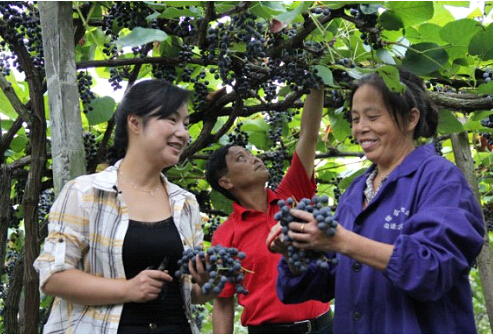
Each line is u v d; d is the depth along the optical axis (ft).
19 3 9.85
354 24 9.97
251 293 10.38
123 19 9.86
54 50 8.71
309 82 9.94
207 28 9.77
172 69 10.64
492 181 15.35
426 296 6.34
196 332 7.97
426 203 6.76
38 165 9.29
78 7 10.14
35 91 9.40
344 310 7.22
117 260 7.44
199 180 14.64
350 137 13.43
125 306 7.39
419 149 7.36
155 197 8.07
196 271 7.57
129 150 8.07
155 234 7.71
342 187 14.71
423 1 9.32
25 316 9.07
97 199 7.66
